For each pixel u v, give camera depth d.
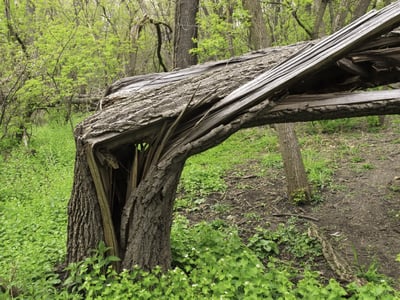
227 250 4.41
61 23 11.84
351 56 3.38
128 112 3.53
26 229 5.75
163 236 3.97
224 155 10.27
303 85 3.63
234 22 10.48
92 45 12.04
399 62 3.33
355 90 3.77
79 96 13.45
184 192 7.80
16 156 10.65
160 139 3.57
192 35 10.97
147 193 3.68
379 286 3.54
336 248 5.46
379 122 11.24
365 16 3.15
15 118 11.39
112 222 3.84
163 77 4.19
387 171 8.06
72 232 4.04
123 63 13.48
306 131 11.62
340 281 4.44
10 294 3.62
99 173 3.65
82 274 3.79
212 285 3.52
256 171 8.84
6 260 4.61
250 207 7.04
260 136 11.65
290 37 12.07
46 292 3.63
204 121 3.47
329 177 8.02
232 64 3.97
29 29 12.17
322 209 6.74
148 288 3.61
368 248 5.40
